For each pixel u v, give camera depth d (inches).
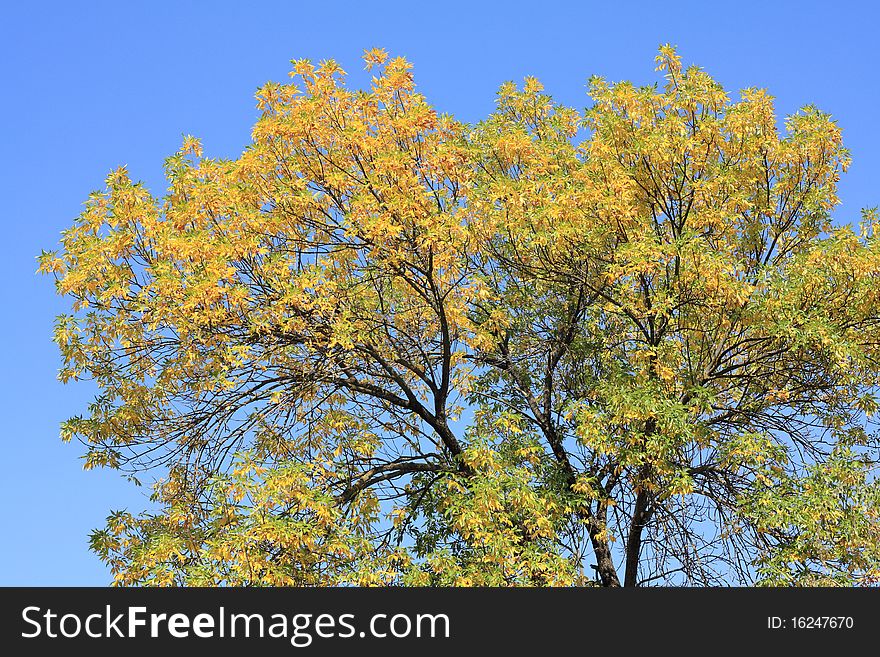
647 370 521.0
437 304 545.3
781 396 552.1
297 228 537.3
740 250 583.5
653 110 548.1
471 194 524.4
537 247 536.4
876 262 502.9
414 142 537.3
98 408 517.0
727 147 557.9
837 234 510.0
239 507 459.8
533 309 601.9
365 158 532.7
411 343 571.2
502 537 474.9
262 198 526.9
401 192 512.4
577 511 541.3
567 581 476.4
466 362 585.9
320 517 465.4
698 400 500.7
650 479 509.4
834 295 524.4
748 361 535.8
